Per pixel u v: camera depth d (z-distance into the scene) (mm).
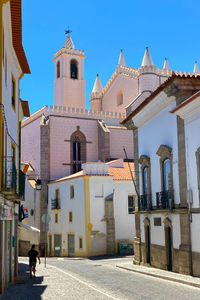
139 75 52938
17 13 15570
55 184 45062
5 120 15375
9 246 17219
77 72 63469
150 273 20328
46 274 21062
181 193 20109
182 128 20172
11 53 17828
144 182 26016
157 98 22734
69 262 30609
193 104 18391
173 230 20797
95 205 37375
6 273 15891
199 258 18062
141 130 26734
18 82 20875
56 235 43312
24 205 49531
